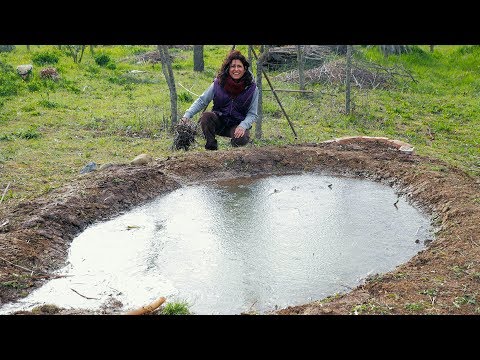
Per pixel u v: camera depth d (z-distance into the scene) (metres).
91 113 8.10
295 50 12.23
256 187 5.60
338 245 4.30
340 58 11.95
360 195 5.41
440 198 5.02
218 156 6.05
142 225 4.65
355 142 6.74
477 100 9.99
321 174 6.03
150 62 12.48
